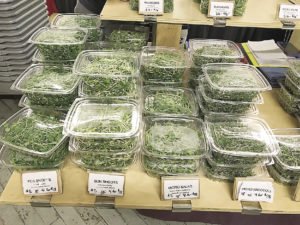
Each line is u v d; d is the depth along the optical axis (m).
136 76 1.13
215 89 1.11
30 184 0.99
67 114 1.09
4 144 1.02
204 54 1.31
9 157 1.02
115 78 1.09
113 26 1.54
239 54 1.34
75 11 1.86
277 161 1.05
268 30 2.45
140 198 1.02
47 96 1.14
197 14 1.23
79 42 1.27
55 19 1.56
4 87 2.16
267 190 1.00
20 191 1.03
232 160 1.01
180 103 1.20
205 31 2.46
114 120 1.03
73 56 1.30
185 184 0.99
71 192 1.03
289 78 1.35
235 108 1.15
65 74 1.24
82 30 1.40
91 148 1.00
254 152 1.00
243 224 1.62
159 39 1.36
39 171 0.99
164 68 1.23
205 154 1.03
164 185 0.99
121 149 1.00
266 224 1.59
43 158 0.99
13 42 1.83
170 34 1.34
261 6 1.34
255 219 1.58
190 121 1.13
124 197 1.02
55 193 1.02
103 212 1.77
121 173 1.00
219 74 1.20
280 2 1.29
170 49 1.38
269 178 1.00
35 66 1.28
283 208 1.01
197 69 1.33
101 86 1.11
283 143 1.12
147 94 1.24
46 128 1.07
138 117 1.07
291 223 1.55
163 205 1.00
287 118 1.34
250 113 1.18
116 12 1.21
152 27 1.53
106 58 1.23
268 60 1.75
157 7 1.18
